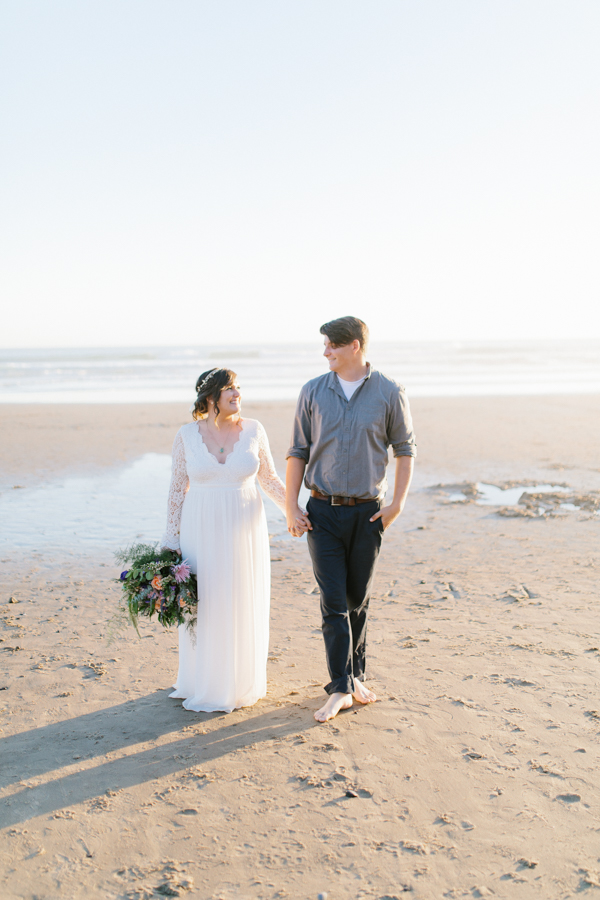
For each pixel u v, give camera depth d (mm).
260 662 3633
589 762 2947
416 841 2467
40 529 7555
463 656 4125
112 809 2684
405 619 4816
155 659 4199
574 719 3326
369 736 3213
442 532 7355
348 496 3367
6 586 5648
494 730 3236
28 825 2588
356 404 3324
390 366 46562
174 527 3559
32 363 53469
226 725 3355
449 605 5090
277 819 2611
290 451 3576
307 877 2295
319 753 3070
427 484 10016
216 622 3496
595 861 2340
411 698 3590
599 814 2594
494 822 2562
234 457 3453
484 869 2314
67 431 15609
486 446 13383
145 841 2496
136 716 3455
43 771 2945
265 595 3652
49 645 4398
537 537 7055
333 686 3408
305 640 4473
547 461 11672
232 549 3465
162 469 11242
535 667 3939
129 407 21031
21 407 20969
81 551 6719
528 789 2762
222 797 2756
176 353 74125
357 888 2238
